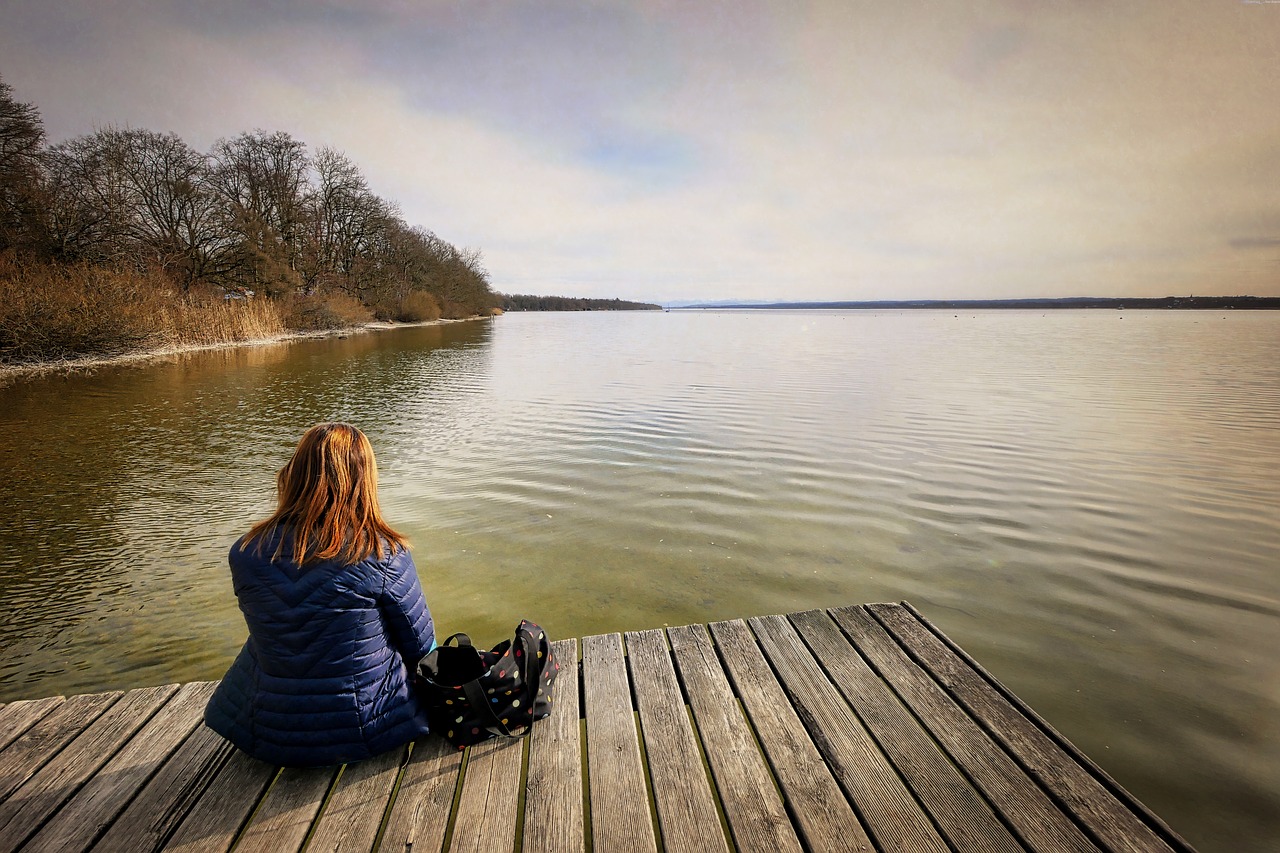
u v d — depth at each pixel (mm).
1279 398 14000
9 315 18484
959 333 49062
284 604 2201
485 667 2656
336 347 29172
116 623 4387
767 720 2764
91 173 27406
